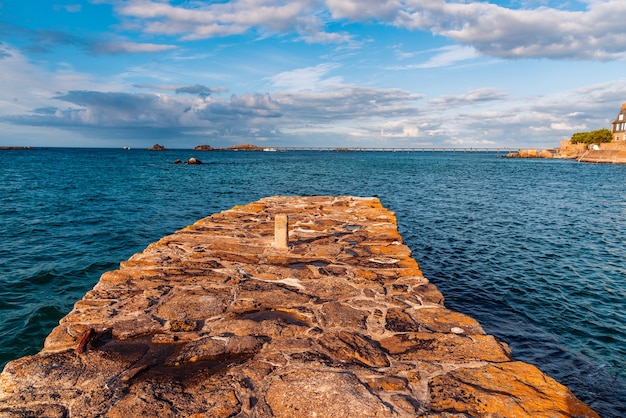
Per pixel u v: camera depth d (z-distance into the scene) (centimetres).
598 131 10788
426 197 3381
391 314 533
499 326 932
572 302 1073
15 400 345
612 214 2527
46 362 401
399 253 825
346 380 376
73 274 1234
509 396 355
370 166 8694
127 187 3831
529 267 1377
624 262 1443
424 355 428
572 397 354
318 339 461
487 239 1798
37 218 2106
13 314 949
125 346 440
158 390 361
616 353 820
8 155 12369
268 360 415
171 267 712
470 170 7388
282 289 618
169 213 2409
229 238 931
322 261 767
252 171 6644
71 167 6744
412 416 327
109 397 351
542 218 2364
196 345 443
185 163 8856
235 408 338
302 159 12800
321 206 1432
